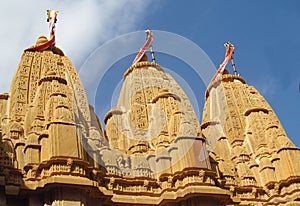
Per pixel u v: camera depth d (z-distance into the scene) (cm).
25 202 2462
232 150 3719
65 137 2534
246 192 3334
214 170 3092
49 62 3388
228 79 4425
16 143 2672
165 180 2880
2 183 2356
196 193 2692
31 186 2408
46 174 2434
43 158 2498
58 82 2956
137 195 2838
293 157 3397
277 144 3569
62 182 2353
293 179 3288
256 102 4200
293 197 3234
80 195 2409
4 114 3080
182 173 2806
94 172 2650
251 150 3744
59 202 2347
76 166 2464
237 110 4106
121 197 2769
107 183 2802
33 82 3188
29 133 2706
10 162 2516
